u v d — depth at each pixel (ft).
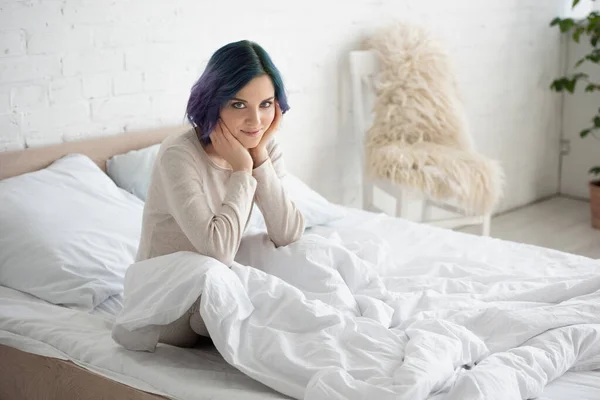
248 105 6.23
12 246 7.50
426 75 12.12
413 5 13.19
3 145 8.63
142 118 9.88
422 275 7.52
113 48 9.44
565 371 5.74
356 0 12.27
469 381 5.02
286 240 6.91
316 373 5.28
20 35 8.59
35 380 6.51
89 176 8.46
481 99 14.71
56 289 7.27
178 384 5.64
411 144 11.97
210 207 6.42
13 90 8.63
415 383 4.95
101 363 6.08
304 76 11.76
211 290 5.71
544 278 7.23
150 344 6.09
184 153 6.27
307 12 11.60
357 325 5.82
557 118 16.52
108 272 7.45
